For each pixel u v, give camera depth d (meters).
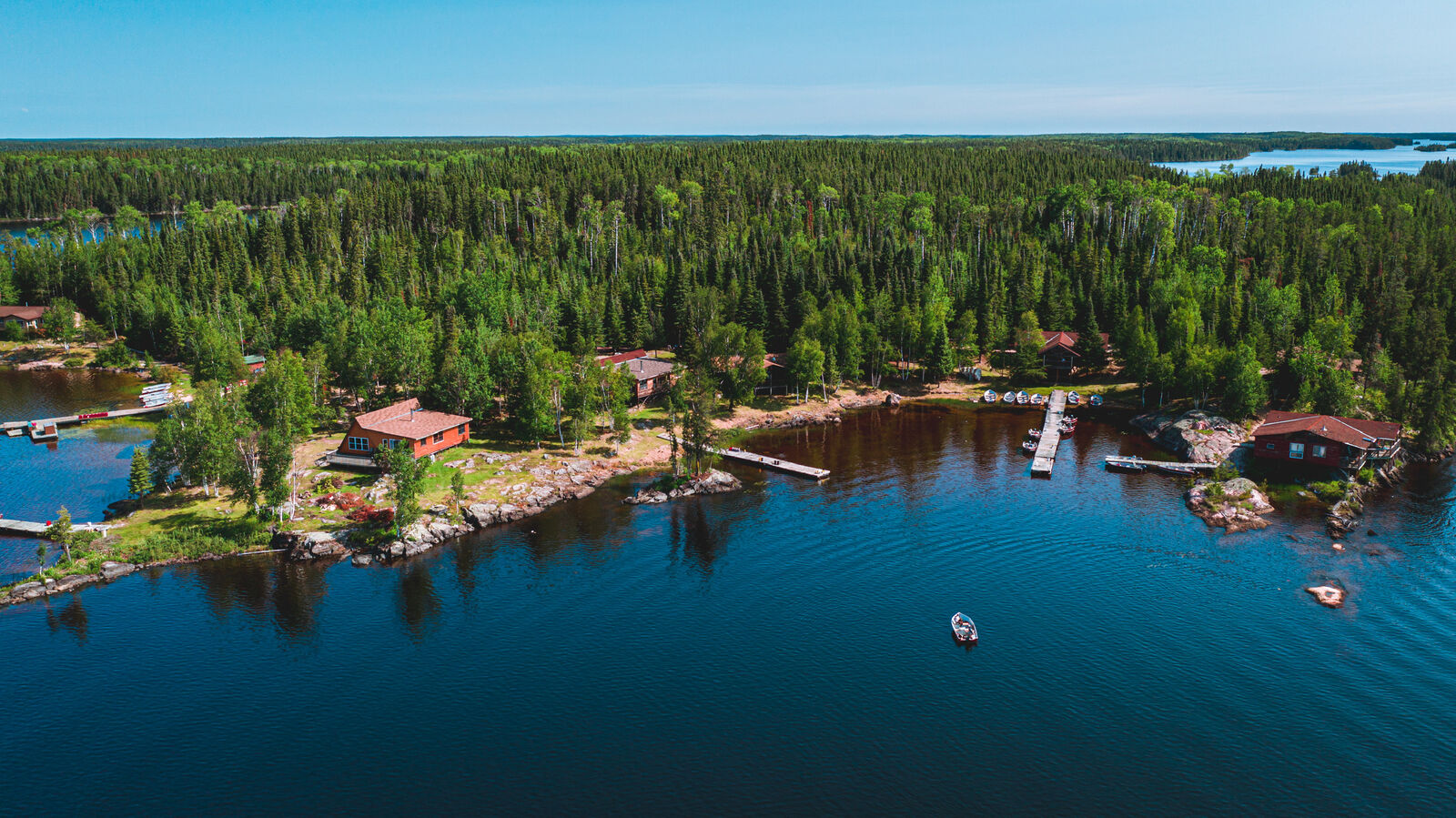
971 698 57.19
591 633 66.06
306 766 50.88
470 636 65.62
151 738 53.28
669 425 103.25
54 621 67.12
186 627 66.56
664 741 53.25
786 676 60.09
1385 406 111.38
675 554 80.25
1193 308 141.75
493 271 170.62
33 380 148.50
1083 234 193.50
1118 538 82.12
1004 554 79.06
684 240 196.38
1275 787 48.59
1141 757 51.19
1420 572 73.69
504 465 99.69
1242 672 59.66
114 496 91.44
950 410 134.88
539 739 53.47
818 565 77.62
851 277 164.38
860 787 48.94
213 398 95.94
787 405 133.50
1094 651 62.59
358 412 120.19
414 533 81.19
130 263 190.50
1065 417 123.12
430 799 48.28
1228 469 95.69
